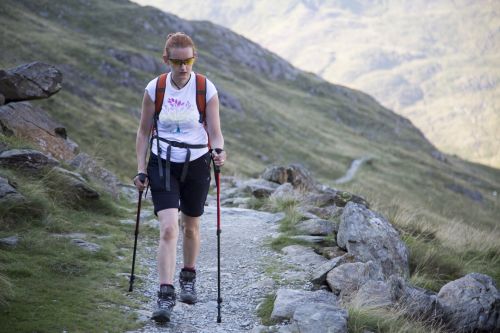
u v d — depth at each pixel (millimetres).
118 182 11367
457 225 11664
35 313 4668
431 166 121875
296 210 9406
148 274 6383
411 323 5355
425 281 7414
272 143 94188
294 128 110250
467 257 9758
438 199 98062
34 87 11102
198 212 5152
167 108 4914
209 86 4996
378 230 7336
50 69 11461
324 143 109062
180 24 137125
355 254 7113
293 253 7465
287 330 4754
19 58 74812
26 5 105062
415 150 140500
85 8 118312
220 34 152375
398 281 5949
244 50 151625
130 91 84062
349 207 7680
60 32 94438
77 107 57938
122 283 5832
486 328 5805
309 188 13727
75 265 6023
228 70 134500
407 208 12688
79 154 10648
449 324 5812
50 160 8695
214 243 8125
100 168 10664
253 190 11836
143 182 4969
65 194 8383
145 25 121625
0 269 5438
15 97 10930
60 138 11086
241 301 5836
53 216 7488
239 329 5051
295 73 159375
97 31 111250
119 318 4863
